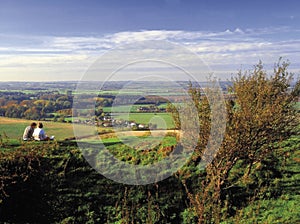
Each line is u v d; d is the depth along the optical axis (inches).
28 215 429.7
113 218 432.5
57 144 490.9
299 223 410.6
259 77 481.4
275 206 448.1
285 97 475.8
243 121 443.5
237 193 465.1
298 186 488.1
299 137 567.2
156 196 447.2
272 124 454.9
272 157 526.0
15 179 443.8
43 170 458.9
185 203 444.8
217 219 351.9
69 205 440.1
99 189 453.1
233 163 460.8
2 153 457.7
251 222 411.8
